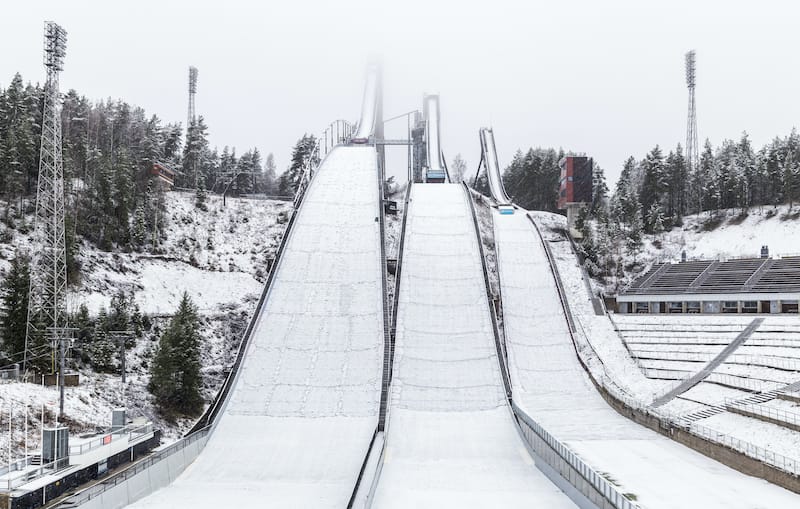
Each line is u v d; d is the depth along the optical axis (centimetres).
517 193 15712
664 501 2983
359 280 6412
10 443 3969
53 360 5212
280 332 5716
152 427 4719
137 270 7556
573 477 3369
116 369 5884
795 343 5638
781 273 7231
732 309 6931
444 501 3397
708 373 5488
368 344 5594
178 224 8850
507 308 6819
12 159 7681
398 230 8475
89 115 13362
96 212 8019
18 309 5422
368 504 3164
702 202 11844
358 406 4888
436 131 13200
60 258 6006
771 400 4428
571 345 6278
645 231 10488
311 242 7000
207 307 7256
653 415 4538
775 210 10144
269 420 4716
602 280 8612
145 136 12219
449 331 5959
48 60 6181
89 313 6378
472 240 7488
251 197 11288
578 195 9825
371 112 13400
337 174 8731
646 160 12181
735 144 14488
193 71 14162
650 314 7375
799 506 2905
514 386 5550
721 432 4100
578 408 5156
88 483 3612
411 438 4509
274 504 3459
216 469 4031
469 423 4769
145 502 3459
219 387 6059
